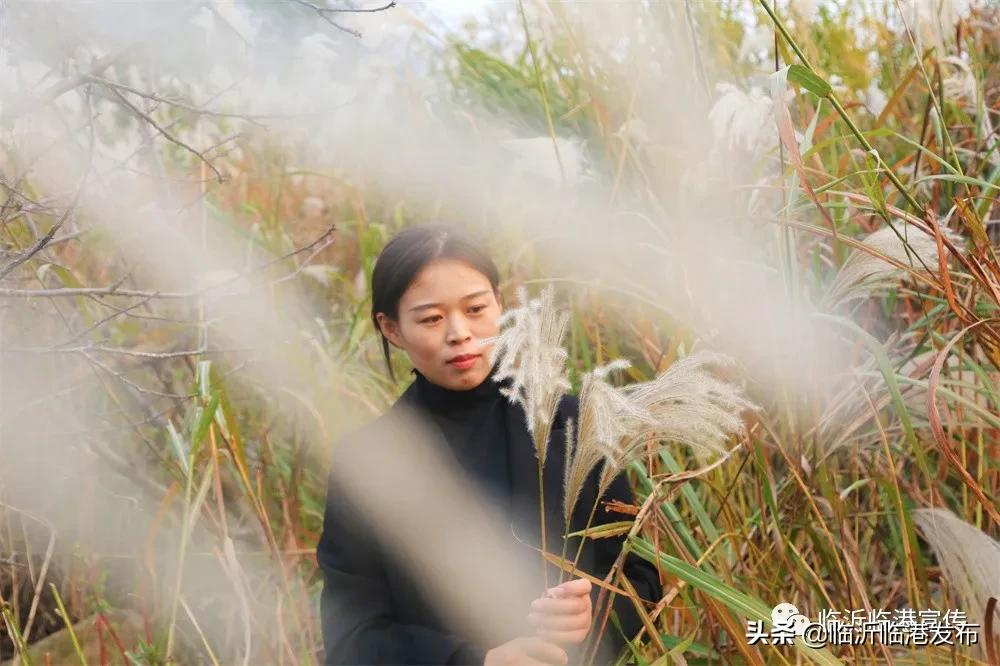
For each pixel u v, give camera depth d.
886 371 1.87
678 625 2.20
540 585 1.78
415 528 1.78
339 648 1.77
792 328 2.15
